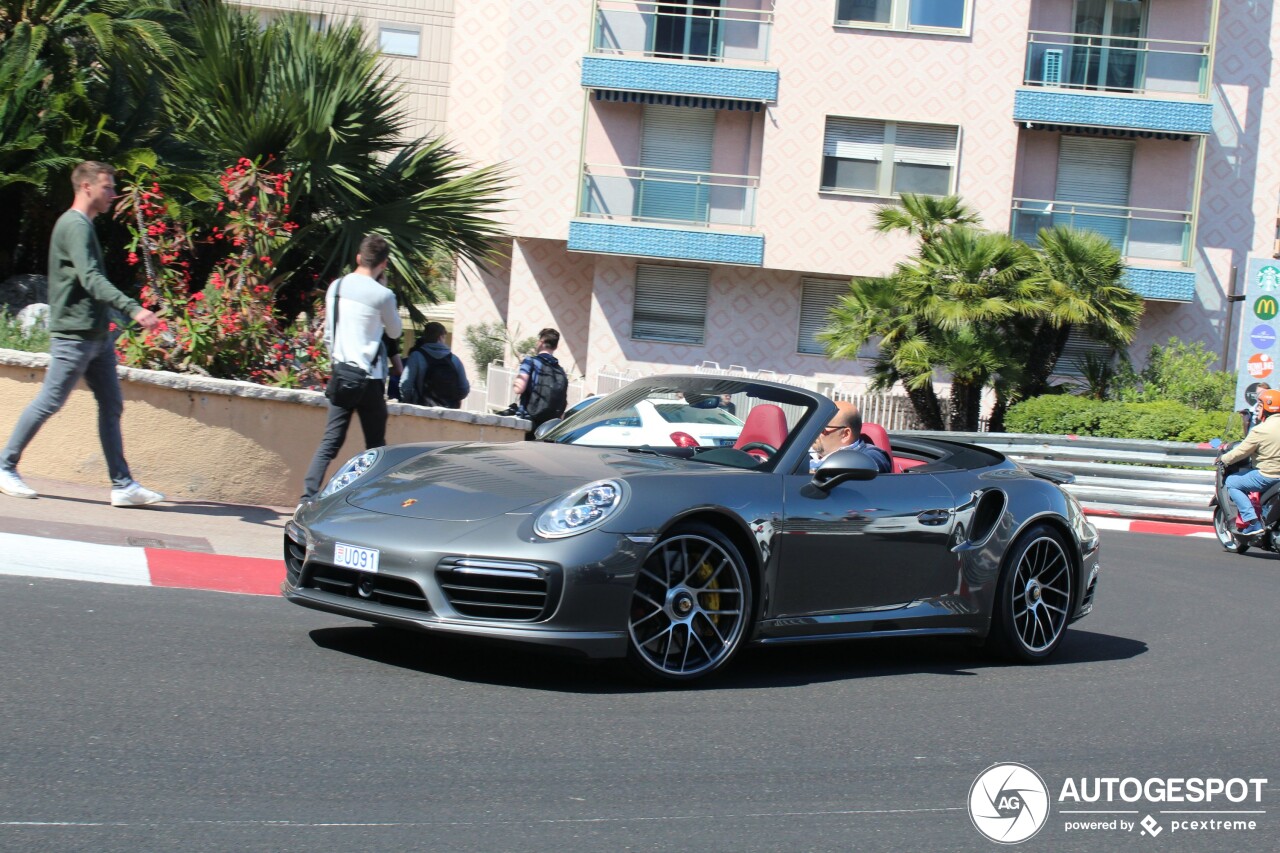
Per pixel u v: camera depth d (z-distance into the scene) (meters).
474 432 9.89
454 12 26.69
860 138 23.89
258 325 9.34
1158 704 5.77
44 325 10.20
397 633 5.79
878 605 5.85
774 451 5.75
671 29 24.02
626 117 24.36
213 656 5.06
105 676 4.63
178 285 9.51
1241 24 24.20
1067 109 23.47
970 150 23.73
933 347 19.83
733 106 23.98
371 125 14.20
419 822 3.50
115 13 14.70
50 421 8.29
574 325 25.47
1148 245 23.80
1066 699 5.73
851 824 3.82
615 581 4.89
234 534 7.56
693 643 5.29
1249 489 12.93
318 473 7.67
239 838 3.28
